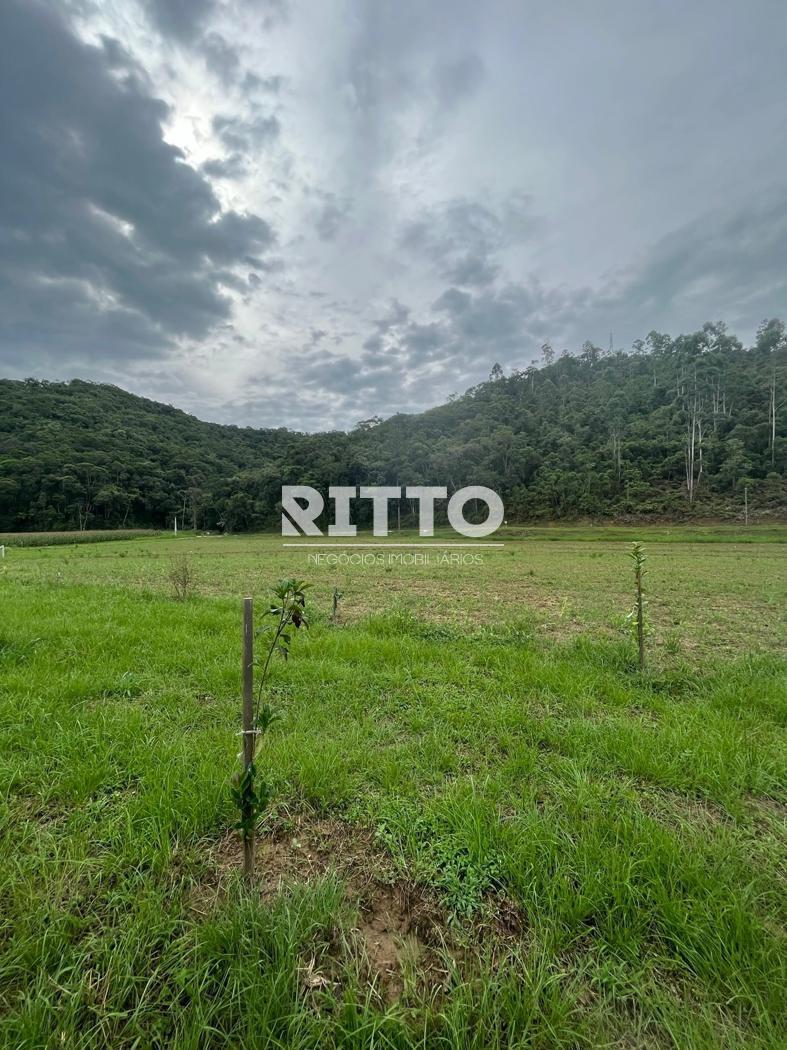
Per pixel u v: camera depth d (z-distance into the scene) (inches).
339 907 59.1
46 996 46.3
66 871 62.4
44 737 100.6
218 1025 45.2
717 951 52.6
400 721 117.3
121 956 49.7
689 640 213.2
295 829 75.5
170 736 103.3
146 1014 45.4
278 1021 44.2
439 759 95.8
